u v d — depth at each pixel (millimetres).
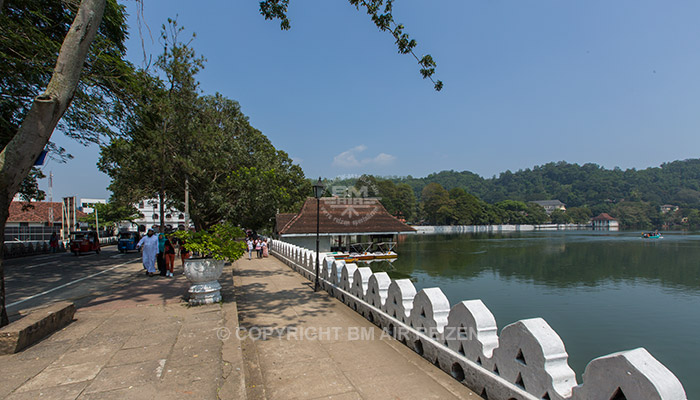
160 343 5230
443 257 43875
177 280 11867
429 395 4164
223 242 8062
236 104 24438
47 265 19469
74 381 3939
